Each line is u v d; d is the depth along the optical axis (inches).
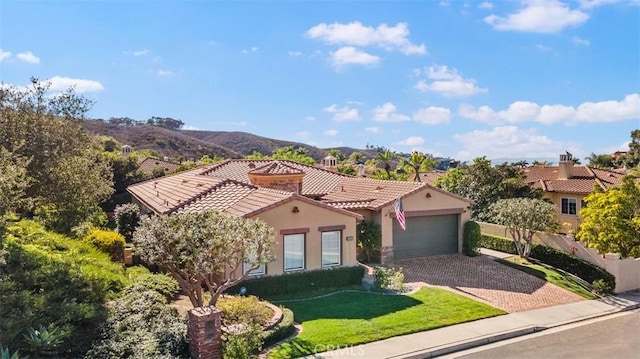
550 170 1998.0
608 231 995.3
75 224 941.2
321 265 894.4
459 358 591.2
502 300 834.8
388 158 2498.8
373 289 854.5
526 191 1478.8
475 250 1174.3
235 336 541.0
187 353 529.3
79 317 538.3
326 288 862.5
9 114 829.8
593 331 704.4
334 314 710.5
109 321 557.9
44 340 472.7
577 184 1760.6
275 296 805.2
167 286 722.2
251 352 546.3
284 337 611.8
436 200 1154.7
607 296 906.1
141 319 572.1
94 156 1107.9
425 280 953.5
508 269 1046.4
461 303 789.2
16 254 598.9
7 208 569.0
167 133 6309.1
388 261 1088.8
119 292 669.3
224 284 605.0
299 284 834.8
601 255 982.4
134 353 504.4
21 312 504.1
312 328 645.3
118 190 1919.3
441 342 625.6
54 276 584.4
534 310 791.7
